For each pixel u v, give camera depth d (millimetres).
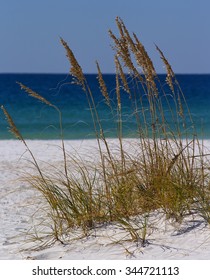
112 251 6480
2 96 60000
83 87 7309
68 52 7129
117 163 7707
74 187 7473
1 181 12039
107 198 7234
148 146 7480
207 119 31109
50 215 7340
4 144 20594
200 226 6672
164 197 7062
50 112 39969
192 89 75625
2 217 8594
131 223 6984
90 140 20781
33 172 12867
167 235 6625
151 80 7285
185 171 7391
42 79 123938
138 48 7215
